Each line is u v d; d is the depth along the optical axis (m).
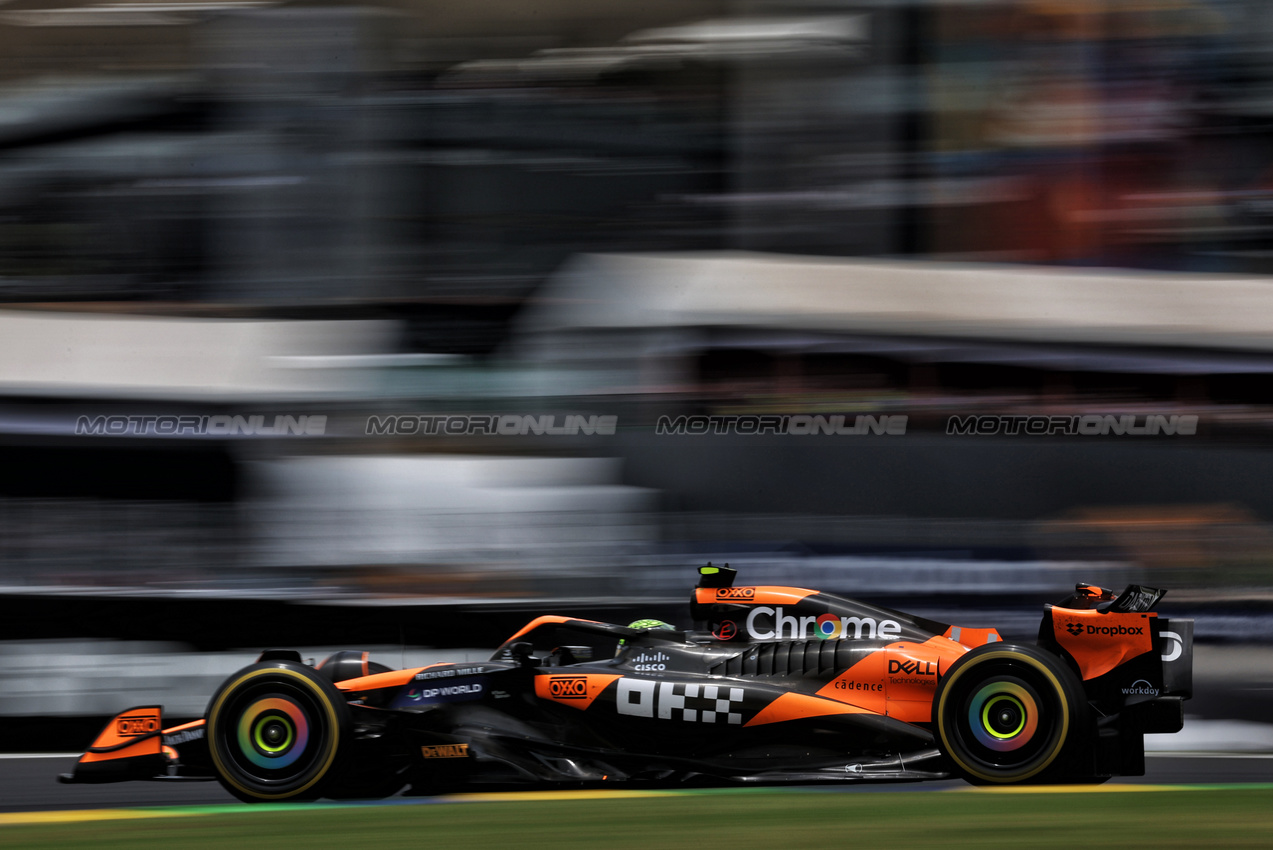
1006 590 29.84
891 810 12.88
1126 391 32.25
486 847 11.25
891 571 30.42
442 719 16.52
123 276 33.22
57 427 31.33
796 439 32.12
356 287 33.12
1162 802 13.25
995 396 32.28
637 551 31.02
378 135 33.28
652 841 11.36
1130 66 32.88
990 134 33.28
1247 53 32.50
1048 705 14.55
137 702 27.72
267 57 33.25
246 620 29.52
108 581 29.45
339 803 15.76
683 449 32.19
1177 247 32.78
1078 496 32.31
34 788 18.42
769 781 15.54
